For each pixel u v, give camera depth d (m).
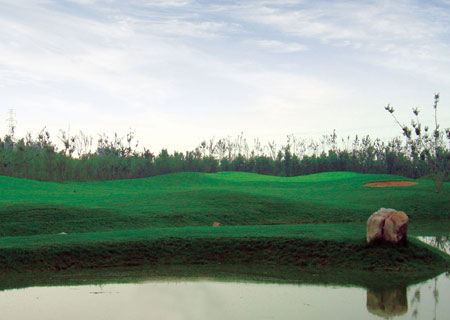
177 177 87.69
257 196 49.81
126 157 123.75
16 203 41.72
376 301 17.00
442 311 15.80
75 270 22.56
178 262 23.92
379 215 23.61
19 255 23.20
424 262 22.69
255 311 15.78
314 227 30.05
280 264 23.45
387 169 123.88
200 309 16.06
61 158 103.75
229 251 24.70
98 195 54.81
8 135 120.50
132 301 17.20
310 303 16.73
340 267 22.59
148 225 36.75
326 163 131.12
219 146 154.12
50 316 15.48
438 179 58.16
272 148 148.50
